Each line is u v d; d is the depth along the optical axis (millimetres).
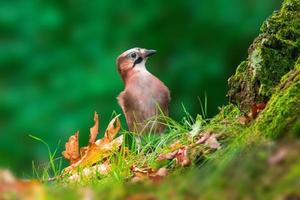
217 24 19844
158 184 7363
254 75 8797
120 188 7324
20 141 19578
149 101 11867
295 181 6582
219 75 19734
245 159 7207
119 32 20156
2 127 19734
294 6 8898
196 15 20016
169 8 20078
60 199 7164
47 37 20328
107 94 19328
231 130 8531
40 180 8938
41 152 19312
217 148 8344
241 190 6832
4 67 20297
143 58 12461
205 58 19797
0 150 19578
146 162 9102
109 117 19078
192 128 9211
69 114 19391
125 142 10164
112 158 9289
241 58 19766
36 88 20000
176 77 19797
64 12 20375
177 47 20016
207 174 7336
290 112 7613
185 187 7098
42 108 19734
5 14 20375
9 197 7051
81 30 20250
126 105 11984
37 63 20219
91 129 9977
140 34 20141
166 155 8852
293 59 8758
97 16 20266
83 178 8984
